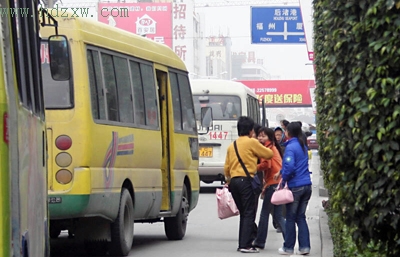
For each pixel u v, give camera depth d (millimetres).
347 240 16922
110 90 19062
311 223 27938
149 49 22344
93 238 19219
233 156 20891
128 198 19859
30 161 9922
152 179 21688
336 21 11078
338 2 10969
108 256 20062
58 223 19188
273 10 52281
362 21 10453
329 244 20781
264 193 21719
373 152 10289
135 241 23562
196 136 26297
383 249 11180
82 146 17344
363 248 11289
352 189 10930
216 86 42719
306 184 20266
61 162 17297
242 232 21000
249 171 20750
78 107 17453
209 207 35219
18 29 9422
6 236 7590
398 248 10922
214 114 42500
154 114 22188
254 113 48469
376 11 10148
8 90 7863
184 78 25469
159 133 22391
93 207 17766
